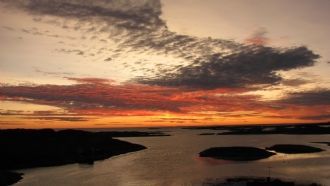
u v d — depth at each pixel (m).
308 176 46.25
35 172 54.06
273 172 50.19
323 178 44.56
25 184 43.75
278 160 66.19
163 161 67.62
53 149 77.62
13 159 64.56
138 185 42.28
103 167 59.66
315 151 82.44
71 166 61.22
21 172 54.12
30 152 71.31
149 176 48.56
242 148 80.12
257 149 79.00
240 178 45.19
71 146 84.50
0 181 44.69
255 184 40.56
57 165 62.03
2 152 68.44
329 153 78.88
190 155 78.81
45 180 46.56
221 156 73.19
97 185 42.59
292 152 80.62
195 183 42.50
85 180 46.31
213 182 42.72
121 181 45.12
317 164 59.72
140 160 70.25
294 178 44.62
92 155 74.62
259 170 52.53
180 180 44.84
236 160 66.81
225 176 47.06
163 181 44.44
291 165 58.47
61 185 42.91
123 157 76.75
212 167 57.06
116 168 58.03
